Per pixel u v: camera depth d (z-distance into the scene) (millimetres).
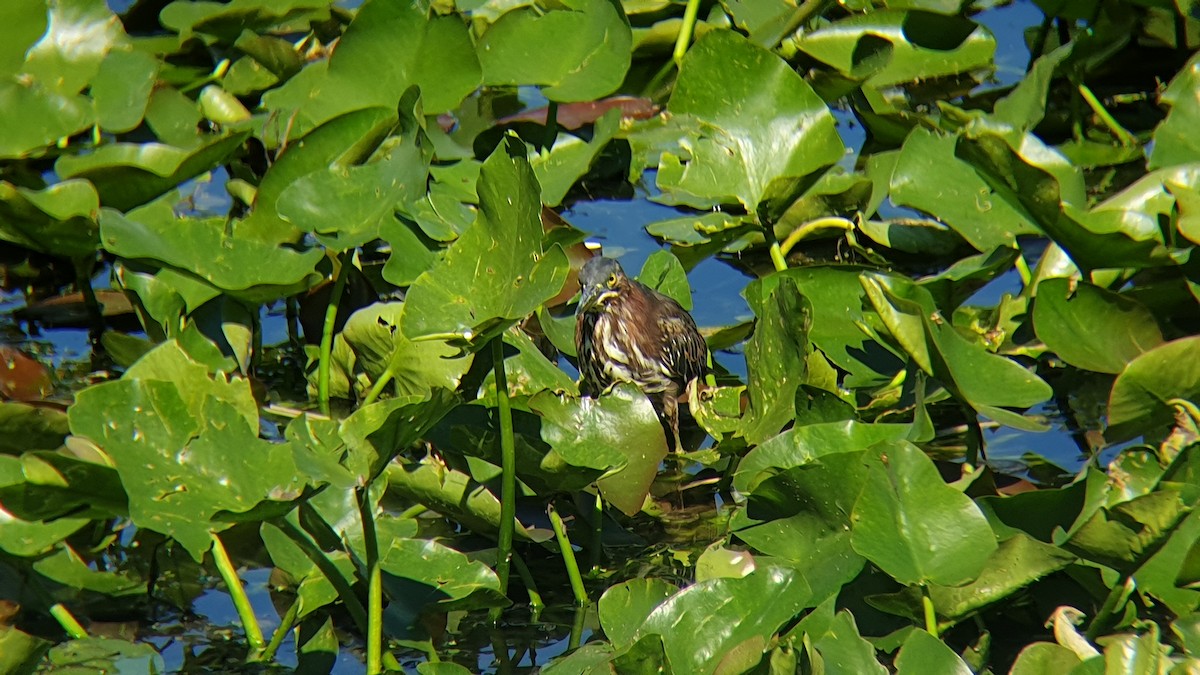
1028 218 9883
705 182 11906
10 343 12086
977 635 8086
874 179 13383
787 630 7781
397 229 9789
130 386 7574
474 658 8273
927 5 16344
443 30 11492
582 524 9625
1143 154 13945
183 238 10164
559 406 9188
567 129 14797
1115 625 7555
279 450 7762
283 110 12789
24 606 8695
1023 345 10875
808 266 11289
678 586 8945
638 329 11844
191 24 14531
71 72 12680
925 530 7402
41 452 7387
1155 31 15836
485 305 8156
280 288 10102
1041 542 7176
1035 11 18125
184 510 7305
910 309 8750
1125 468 7938
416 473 9031
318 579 8352
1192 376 8594
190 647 8328
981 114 12961
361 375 11102
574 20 13070
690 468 10688
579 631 8578
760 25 15258
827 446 8695
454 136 14516
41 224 10484
